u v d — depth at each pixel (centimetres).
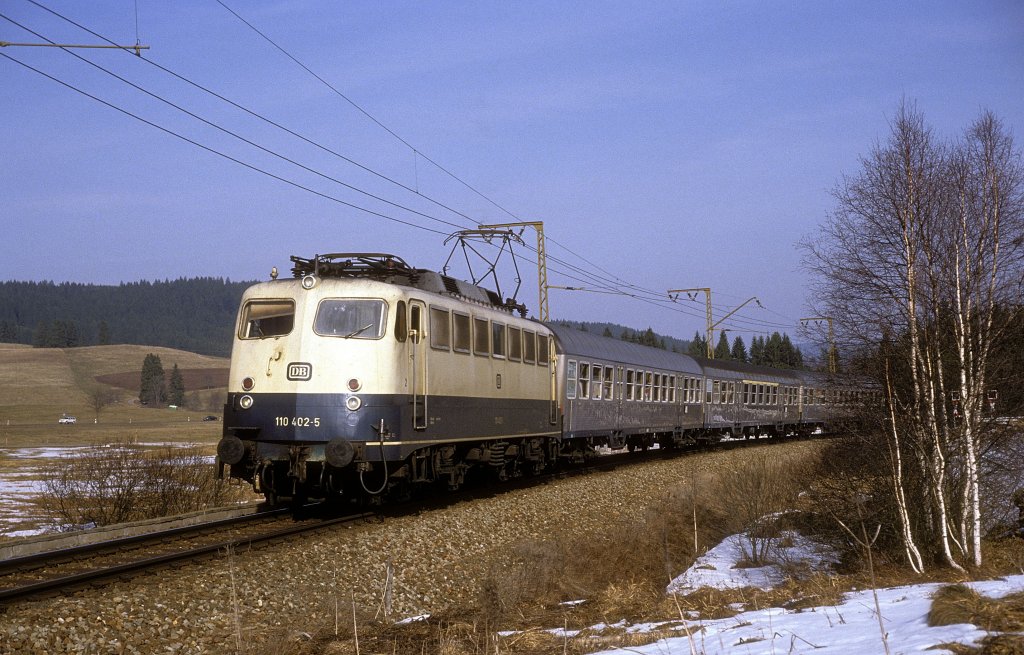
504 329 2066
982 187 1196
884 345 1246
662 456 3303
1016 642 553
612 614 1002
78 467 1966
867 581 1023
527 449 2248
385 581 1216
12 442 7875
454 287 1908
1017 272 1180
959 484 1184
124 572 1081
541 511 1859
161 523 1500
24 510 2316
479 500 1883
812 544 1463
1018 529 1280
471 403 1869
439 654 836
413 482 1731
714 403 3788
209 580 1082
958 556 1151
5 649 807
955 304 1189
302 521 1584
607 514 1992
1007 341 1180
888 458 1244
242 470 1576
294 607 1056
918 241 1220
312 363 1550
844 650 603
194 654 882
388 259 1752
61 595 968
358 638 932
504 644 838
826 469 1483
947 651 553
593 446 2861
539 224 3466
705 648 687
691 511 1962
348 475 1634
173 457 2064
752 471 1997
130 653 859
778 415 4491
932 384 1184
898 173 1231
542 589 1240
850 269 1268
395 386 1565
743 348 12638
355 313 1570
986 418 1166
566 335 2556
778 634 699
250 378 1577
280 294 1600
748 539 1611
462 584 1301
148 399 19188
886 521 1226
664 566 1463
